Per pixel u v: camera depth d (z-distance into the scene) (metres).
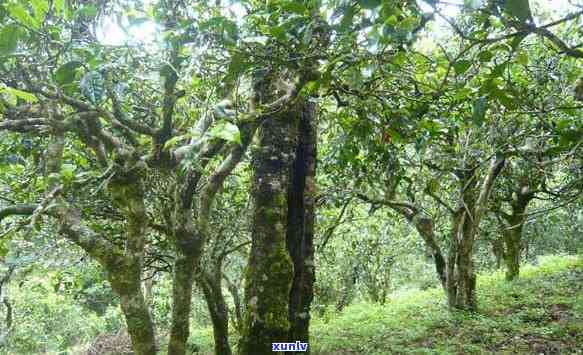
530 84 5.91
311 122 5.68
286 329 4.82
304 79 3.48
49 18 2.96
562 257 16.83
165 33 2.73
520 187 12.70
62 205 3.29
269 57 2.81
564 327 8.55
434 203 12.56
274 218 4.95
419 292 15.76
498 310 10.53
